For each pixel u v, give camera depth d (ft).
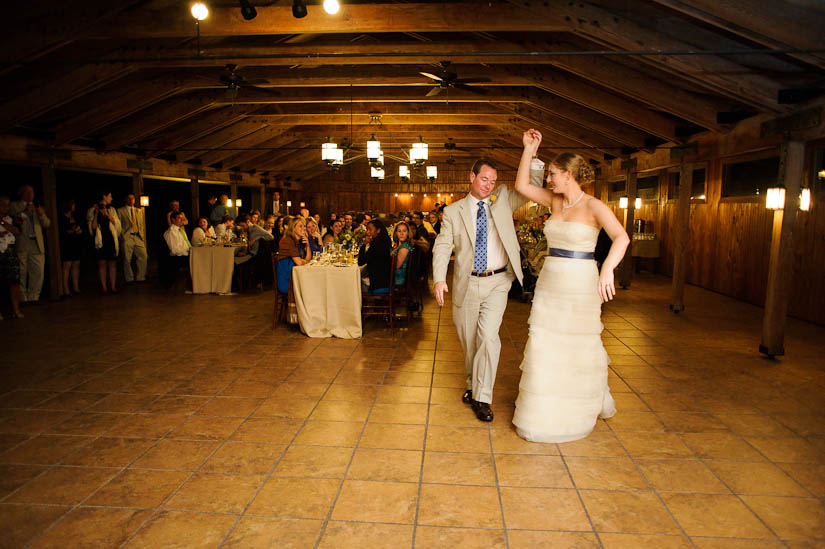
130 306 24.80
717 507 7.91
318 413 11.53
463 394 12.70
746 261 26.27
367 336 18.74
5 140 24.56
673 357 16.07
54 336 18.63
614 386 13.37
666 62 16.44
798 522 7.54
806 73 15.56
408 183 69.62
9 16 16.80
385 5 17.67
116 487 8.41
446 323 20.98
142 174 34.58
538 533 7.24
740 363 15.42
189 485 8.48
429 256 40.32
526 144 10.68
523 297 25.79
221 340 18.11
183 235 30.94
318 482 8.59
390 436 10.36
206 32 17.75
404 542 7.02
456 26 17.51
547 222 10.26
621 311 23.63
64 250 27.61
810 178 21.03
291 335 18.90
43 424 10.89
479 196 11.02
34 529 7.29
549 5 16.75
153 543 6.98
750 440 10.25
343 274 18.22
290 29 17.79
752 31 13.29
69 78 21.67
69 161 27.99
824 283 20.38
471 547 6.91
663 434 10.50
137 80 25.58
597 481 8.66
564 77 24.57
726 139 20.63
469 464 9.22
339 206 70.44
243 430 10.62
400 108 34.81
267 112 35.32
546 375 10.01
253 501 8.02
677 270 23.40
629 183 31.42
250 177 53.52
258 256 29.60
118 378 13.91
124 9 17.63
